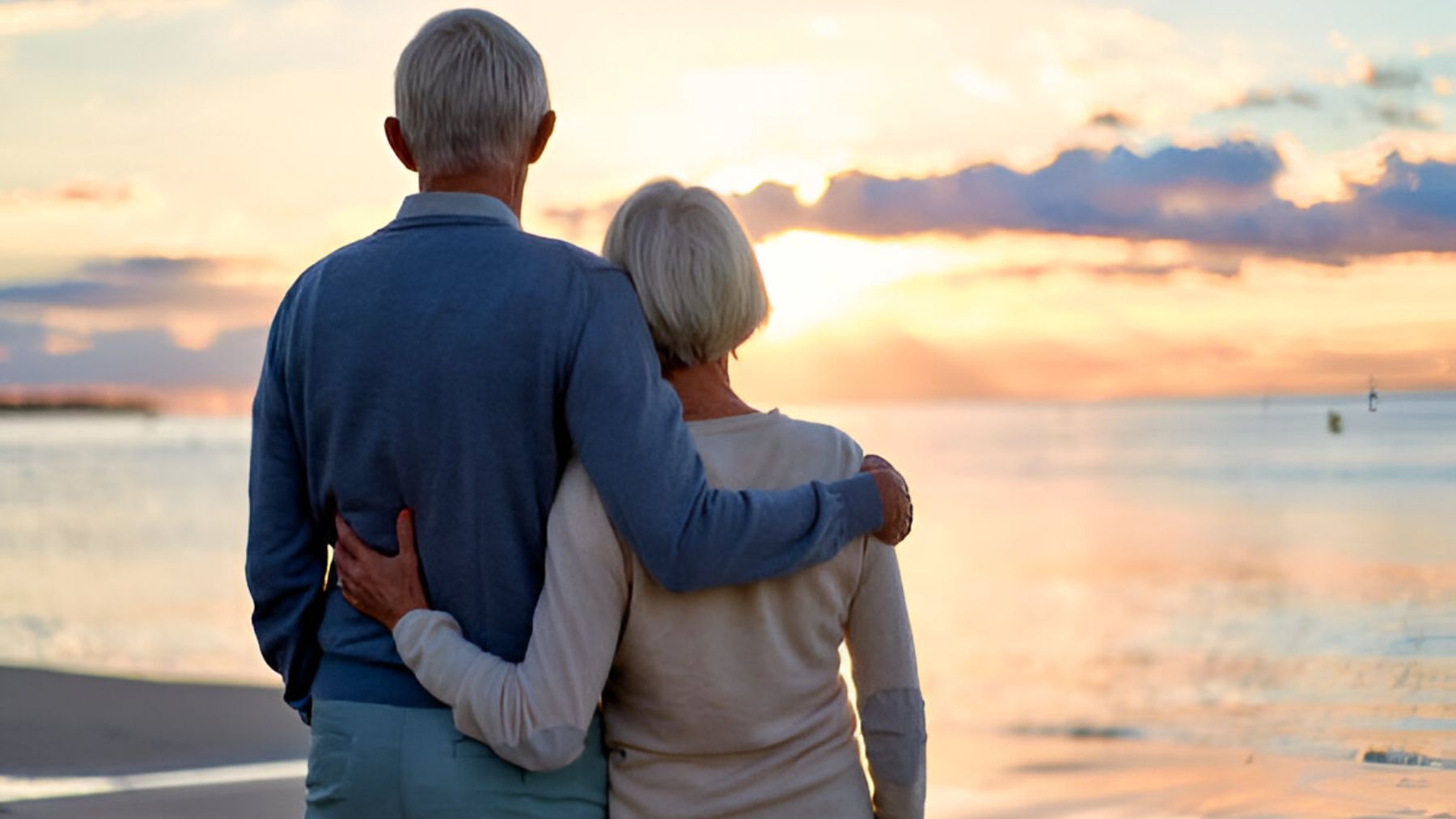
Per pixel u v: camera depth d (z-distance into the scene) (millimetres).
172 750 4691
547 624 1626
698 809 1680
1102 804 4445
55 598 13703
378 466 1665
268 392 1782
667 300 1690
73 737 4898
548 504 1688
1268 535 18609
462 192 1740
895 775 1756
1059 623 12125
